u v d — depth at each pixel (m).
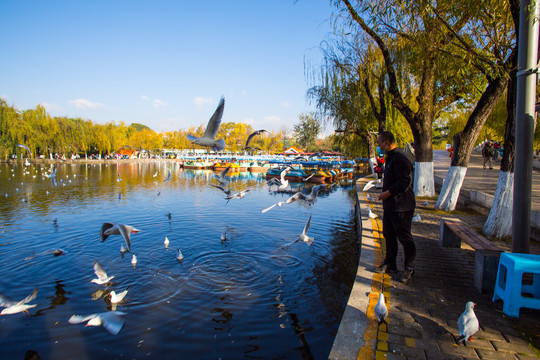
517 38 6.92
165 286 7.42
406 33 9.55
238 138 88.81
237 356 4.93
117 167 61.44
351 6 10.90
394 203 5.21
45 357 4.99
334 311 6.23
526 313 4.18
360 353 3.41
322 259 9.05
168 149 108.44
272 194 24.05
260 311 6.27
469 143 10.24
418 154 13.62
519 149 5.16
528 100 5.08
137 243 10.66
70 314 6.27
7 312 5.96
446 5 8.35
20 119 61.31
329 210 16.64
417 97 12.63
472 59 8.33
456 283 5.14
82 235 11.77
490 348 3.47
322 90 21.03
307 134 78.81
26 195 22.56
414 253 5.21
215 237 11.30
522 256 4.24
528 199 5.10
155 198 21.48
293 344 5.21
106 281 7.28
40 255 9.48
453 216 9.84
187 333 5.56
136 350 5.13
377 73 17.08
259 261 8.91
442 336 3.71
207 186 29.66
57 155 68.69
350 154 30.72
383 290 4.90
